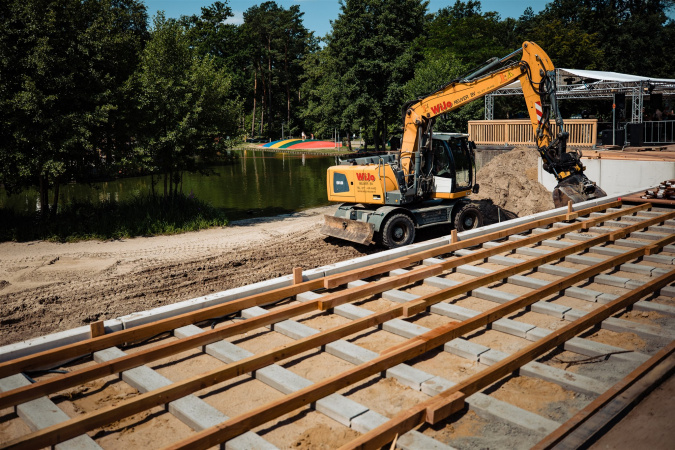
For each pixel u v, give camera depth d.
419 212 12.68
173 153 16.67
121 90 15.43
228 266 11.42
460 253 10.13
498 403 4.79
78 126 14.35
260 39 79.62
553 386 5.25
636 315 7.11
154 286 9.99
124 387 5.55
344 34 45.41
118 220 15.52
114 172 15.72
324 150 59.72
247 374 5.74
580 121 21.48
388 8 44.66
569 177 13.23
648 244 9.97
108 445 4.48
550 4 49.91
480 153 24.94
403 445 4.18
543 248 10.77
